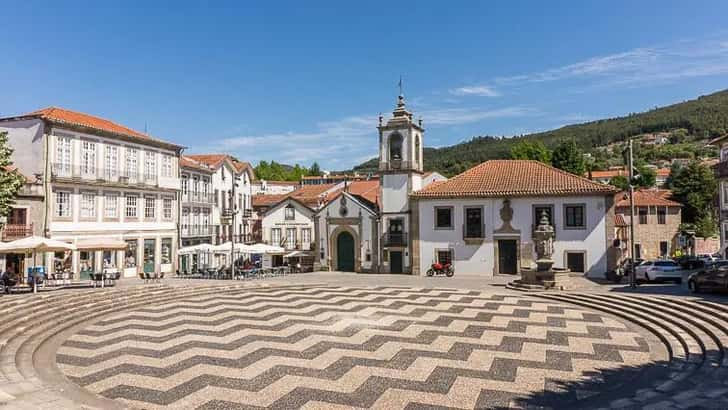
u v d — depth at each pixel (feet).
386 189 126.93
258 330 53.78
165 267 134.31
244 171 180.86
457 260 116.88
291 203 147.54
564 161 195.83
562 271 85.76
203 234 152.76
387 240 126.52
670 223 166.40
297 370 39.60
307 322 57.88
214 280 105.91
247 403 32.60
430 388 35.37
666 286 82.43
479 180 121.39
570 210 108.58
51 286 81.92
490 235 114.21
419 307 67.82
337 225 133.90
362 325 56.08
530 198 111.24
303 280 106.63
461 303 71.20
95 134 114.42
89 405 31.99
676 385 33.32
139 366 40.78
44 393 32.76
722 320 47.85
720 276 63.93
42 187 102.27
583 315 61.26
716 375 34.42
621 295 69.87
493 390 34.81
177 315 62.85
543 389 34.83
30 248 74.28
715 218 179.83
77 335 51.83
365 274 124.88
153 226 130.62
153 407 31.89
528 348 45.75
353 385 36.06
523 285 86.58
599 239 106.01
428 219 119.55
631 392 33.12
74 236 108.47
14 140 105.40
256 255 150.71
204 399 33.32
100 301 68.54
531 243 110.93
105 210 116.37
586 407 30.83
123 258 120.78
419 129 130.82
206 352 44.98
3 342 45.34
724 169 110.11
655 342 47.52
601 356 42.88
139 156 126.82
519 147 215.51
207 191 157.79
